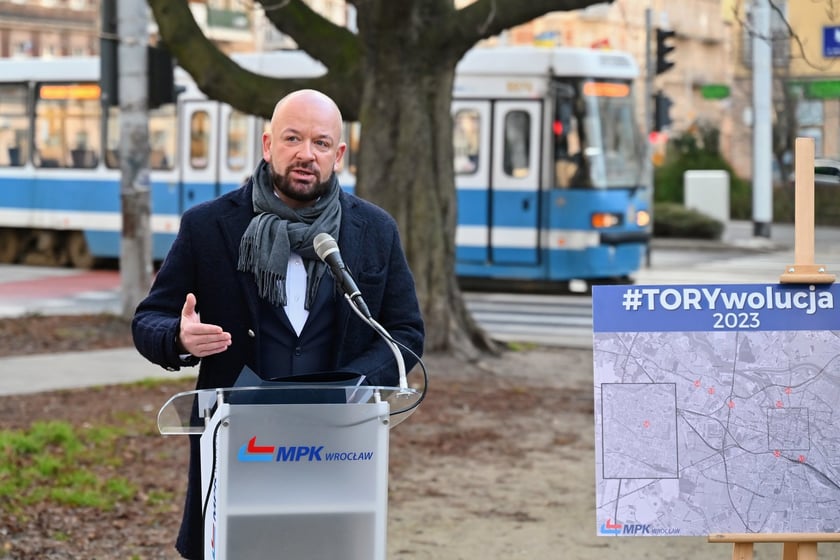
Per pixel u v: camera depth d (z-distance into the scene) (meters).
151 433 10.77
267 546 4.14
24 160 28.94
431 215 14.75
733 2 14.99
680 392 4.91
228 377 4.73
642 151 24.73
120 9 17.61
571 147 24.05
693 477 4.90
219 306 4.74
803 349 4.93
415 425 11.43
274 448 4.13
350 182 26.56
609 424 4.91
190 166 27.44
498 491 9.16
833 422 4.92
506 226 24.41
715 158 45.56
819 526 4.91
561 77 24.11
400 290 4.93
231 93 14.71
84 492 8.74
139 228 17.83
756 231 34.91
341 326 4.72
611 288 4.93
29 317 18.20
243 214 4.78
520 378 14.14
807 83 24.08
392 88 14.56
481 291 26.08
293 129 4.63
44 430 10.37
